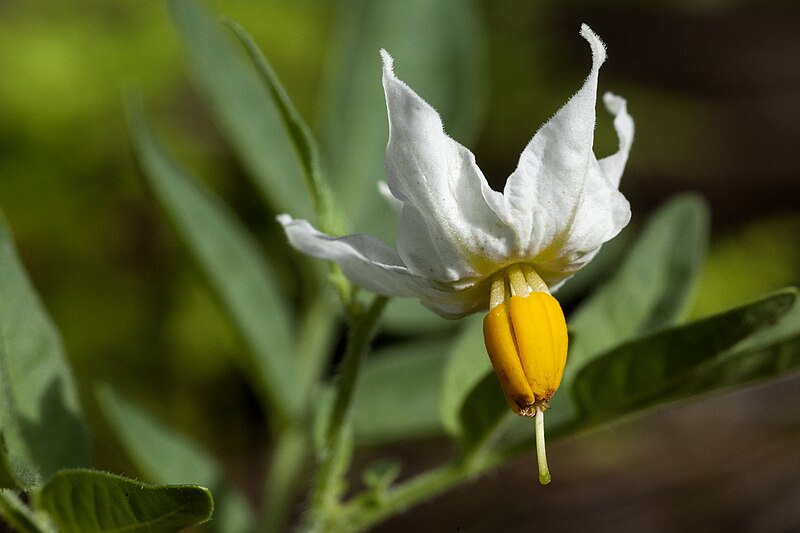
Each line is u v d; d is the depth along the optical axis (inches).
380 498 5.7
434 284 4.9
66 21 12.3
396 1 7.5
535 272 5.0
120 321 10.9
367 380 6.4
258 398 11.3
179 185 6.5
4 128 11.5
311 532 5.7
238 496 6.4
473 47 7.5
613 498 11.8
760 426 12.9
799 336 5.3
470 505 11.8
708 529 11.7
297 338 6.8
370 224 7.1
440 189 4.8
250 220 10.9
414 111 4.7
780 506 11.9
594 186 4.9
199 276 6.5
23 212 11.2
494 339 4.9
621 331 5.8
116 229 11.2
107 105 11.7
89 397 10.6
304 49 12.6
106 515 4.9
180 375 11.0
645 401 5.5
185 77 12.3
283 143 6.8
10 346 5.3
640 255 5.9
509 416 5.5
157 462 6.3
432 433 6.4
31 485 4.8
